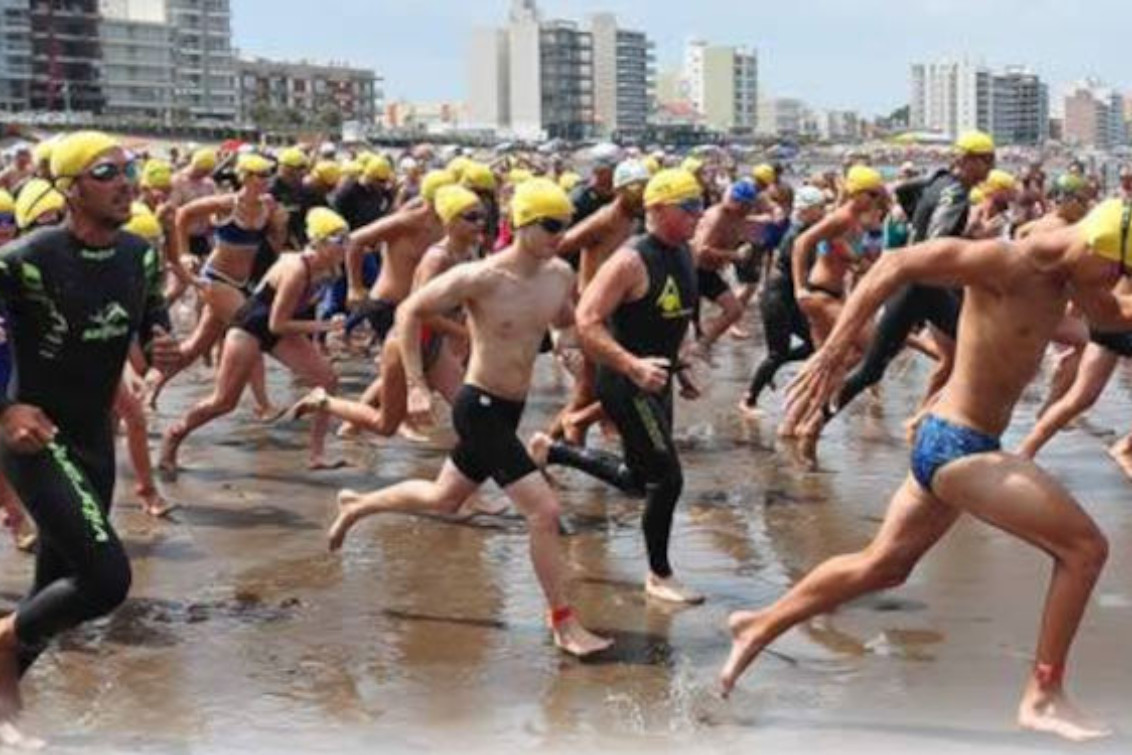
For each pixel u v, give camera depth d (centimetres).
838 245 1211
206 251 1742
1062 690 580
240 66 18138
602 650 679
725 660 669
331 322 1081
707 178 2370
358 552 859
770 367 1307
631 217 1065
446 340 999
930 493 576
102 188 557
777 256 1321
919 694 622
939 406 577
